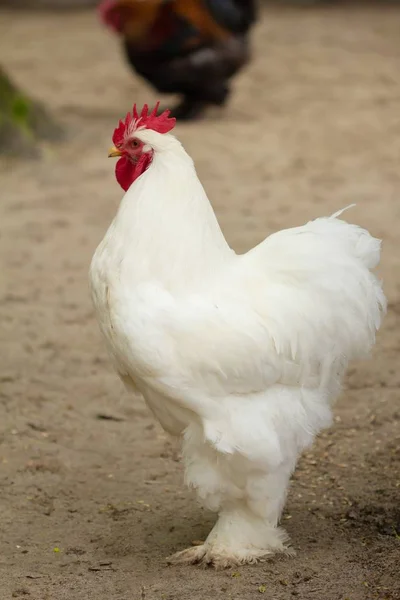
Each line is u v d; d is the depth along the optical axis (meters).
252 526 6.63
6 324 11.67
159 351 5.94
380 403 9.57
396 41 31.20
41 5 39.16
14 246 14.41
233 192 16.77
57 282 13.02
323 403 6.48
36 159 18.70
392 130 20.58
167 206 6.24
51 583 6.45
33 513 7.57
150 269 6.15
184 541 7.09
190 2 20.05
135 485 8.06
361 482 7.97
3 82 19.34
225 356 5.96
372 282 6.48
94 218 15.68
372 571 6.48
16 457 8.57
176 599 6.16
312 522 7.29
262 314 6.16
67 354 10.88
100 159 18.89
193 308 6.04
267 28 34.03
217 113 22.16
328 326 6.25
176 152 6.33
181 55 20.45
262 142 19.86
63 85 25.00
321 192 16.77
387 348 10.86
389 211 15.68
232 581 6.38
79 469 8.38
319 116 21.81
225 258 6.44
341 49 29.86
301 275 6.25
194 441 6.31
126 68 27.17
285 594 6.19
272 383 6.21
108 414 9.46
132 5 20.12
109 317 6.23
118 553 6.91
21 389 9.98
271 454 6.12
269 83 25.19
